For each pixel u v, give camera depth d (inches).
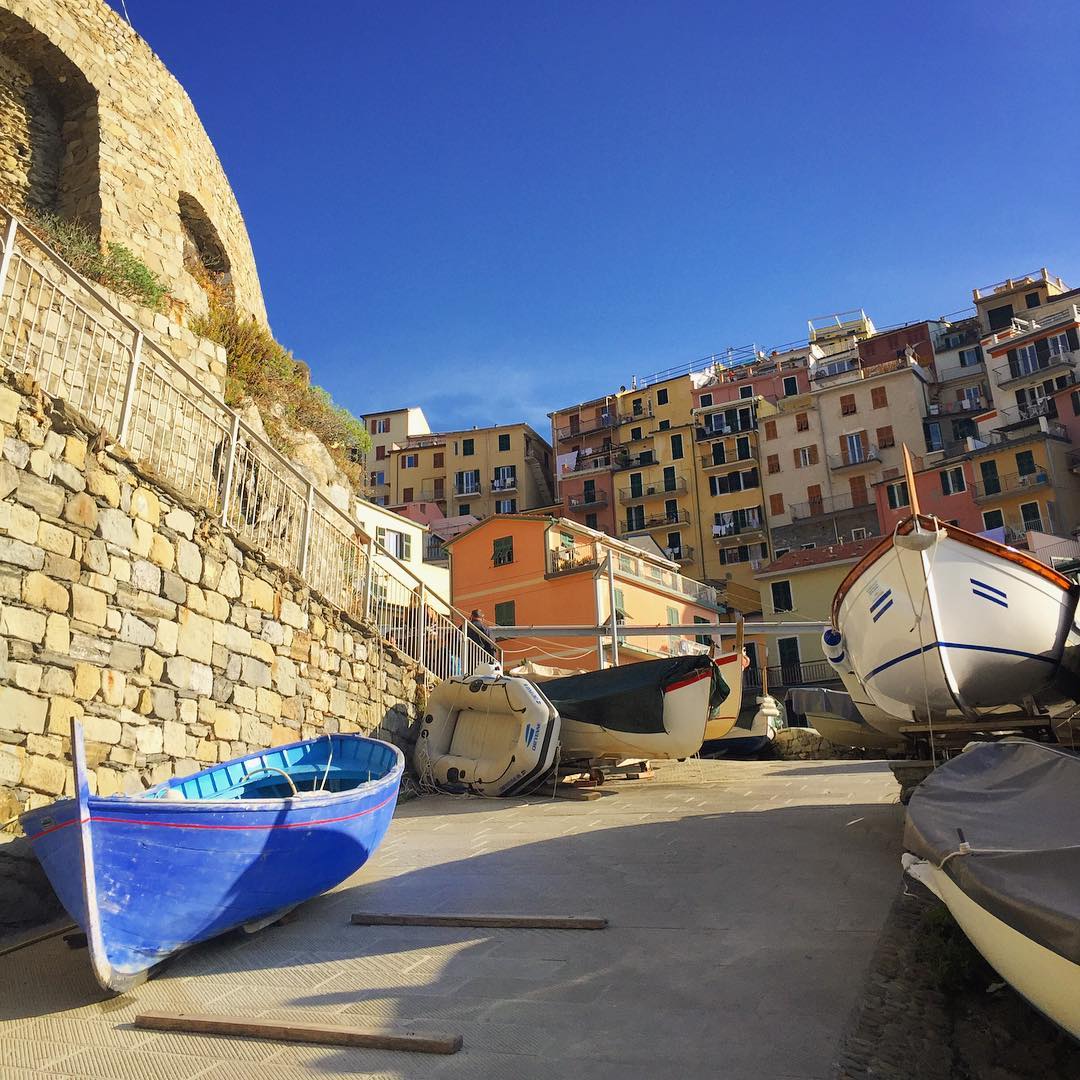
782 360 2992.1
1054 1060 159.3
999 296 2610.7
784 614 1975.9
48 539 284.2
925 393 2450.8
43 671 275.6
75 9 713.6
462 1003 196.7
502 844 375.9
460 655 727.7
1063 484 1939.0
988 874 155.0
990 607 369.7
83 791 205.6
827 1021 176.2
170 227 749.9
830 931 231.1
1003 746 222.1
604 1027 180.1
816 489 2417.6
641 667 654.5
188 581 359.3
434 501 3115.2
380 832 296.2
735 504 2554.1
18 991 211.8
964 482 2028.8
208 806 226.5
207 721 363.3
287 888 251.6
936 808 195.6
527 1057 168.4
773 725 1153.4
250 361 786.2
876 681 416.5
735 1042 169.3
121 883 209.5
